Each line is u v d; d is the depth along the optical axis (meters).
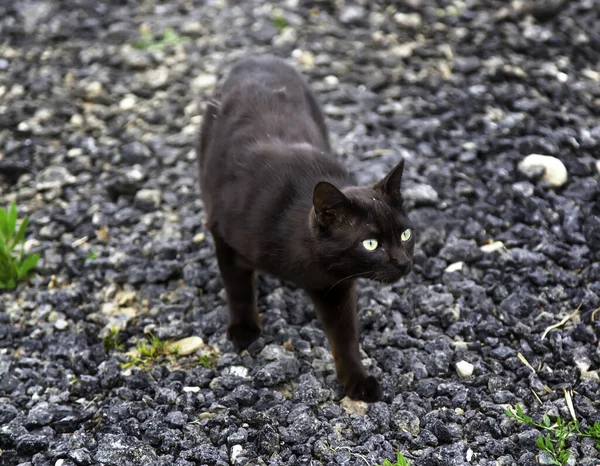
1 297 4.88
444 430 3.70
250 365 4.22
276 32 7.13
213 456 3.62
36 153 6.02
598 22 6.89
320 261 3.72
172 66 6.84
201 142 4.73
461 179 5.33
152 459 3.64
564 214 5.04
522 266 4.73
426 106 6.09
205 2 7.72
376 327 4.43
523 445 3.62
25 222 4.98
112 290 4.83
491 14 7.06
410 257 3.78
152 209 5.45
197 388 4.09
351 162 5.55
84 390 4.11
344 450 3.62
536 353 4.19
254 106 4.43
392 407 3.91
